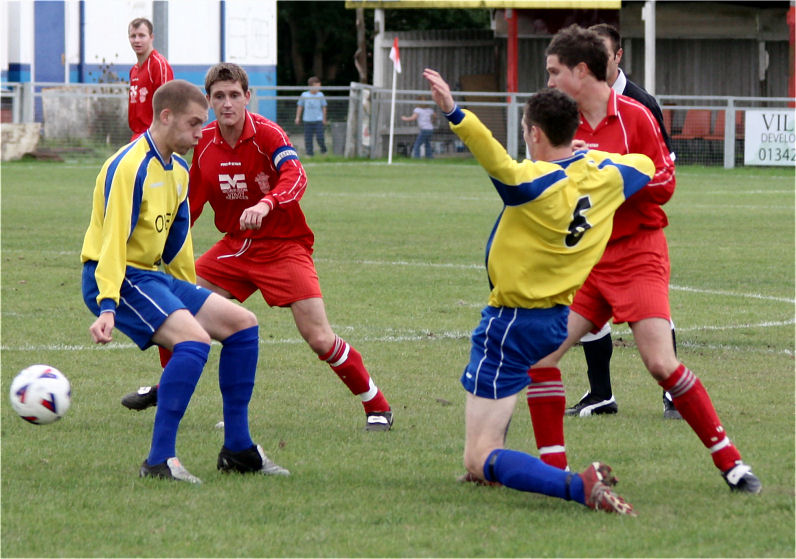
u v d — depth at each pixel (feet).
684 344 64.03
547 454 38.52
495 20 267.18
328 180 186.70
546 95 35.29
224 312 39.27
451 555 30.66
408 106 241.96
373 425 46.32
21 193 151.33
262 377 56.29
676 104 255.91
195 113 38.55
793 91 240.12
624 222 40.16
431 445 43.86
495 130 227.20
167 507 35.06
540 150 35.86
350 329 67.82
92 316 71.72
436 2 237.25
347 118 234.17
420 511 34.88
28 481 37.96
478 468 35.65
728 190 174.09
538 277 35.32
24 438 44.09
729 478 37.24
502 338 35.55
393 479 38.91
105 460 40.96
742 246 109.29
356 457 41.91
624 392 53.88
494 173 33.96
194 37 236.43
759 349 62.80
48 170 192.54
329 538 32.12
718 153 221.46
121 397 51.60
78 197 147.13
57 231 114.21
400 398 51.98
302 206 143.54
